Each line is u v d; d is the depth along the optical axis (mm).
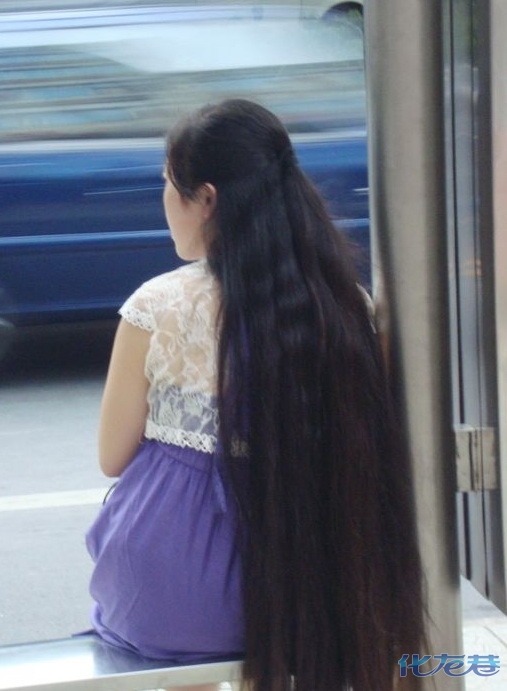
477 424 2906
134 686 2846
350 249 2852
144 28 9336
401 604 2816
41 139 9211
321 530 2752
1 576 5953
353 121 9523
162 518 2834
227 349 2721
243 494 2736
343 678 2807
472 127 2760
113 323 9828
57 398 9750
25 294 9492
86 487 7348
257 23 9523
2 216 9258
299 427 2707
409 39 2672
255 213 2756
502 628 4961
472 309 2863
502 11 2635
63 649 3010
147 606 2867
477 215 2766
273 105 9461
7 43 9102
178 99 9375
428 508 2850
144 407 2902
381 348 2820
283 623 2756
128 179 9367
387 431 2787
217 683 3006
